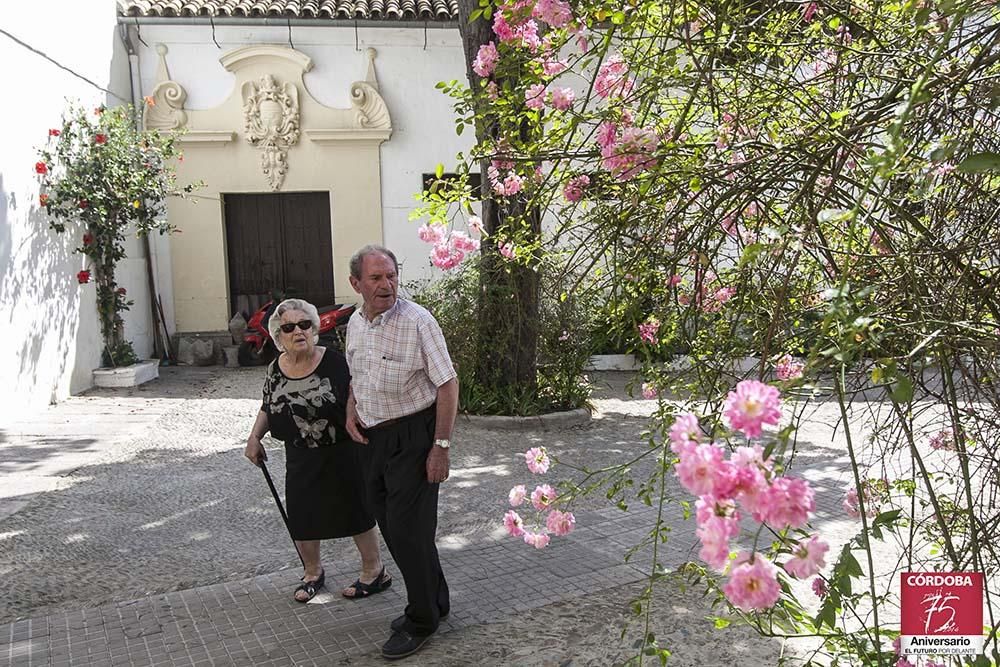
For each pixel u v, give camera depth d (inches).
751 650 118.7
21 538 174.7
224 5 406.9
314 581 143.3
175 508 195.6
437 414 119.0
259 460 139.6
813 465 206.4
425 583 119.9
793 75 75.9
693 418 49.1
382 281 118.0
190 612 137.3
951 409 61.3
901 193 63.7
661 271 74.6
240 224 430.6
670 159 69.5
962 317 62.1
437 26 412.5
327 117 421.1
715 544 45.8
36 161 307.9
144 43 405.4
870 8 78.7
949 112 62.4
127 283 394.0
